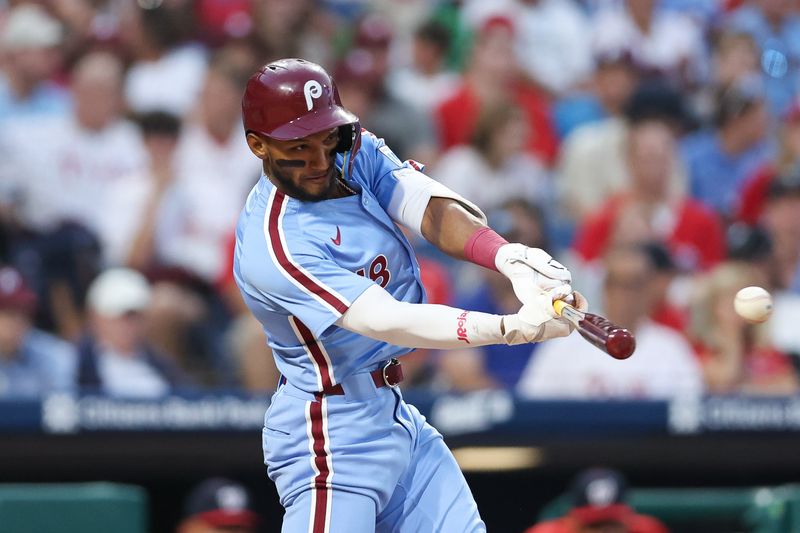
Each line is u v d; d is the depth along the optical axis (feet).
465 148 98.78
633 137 100.07
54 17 95.14
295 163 40.63
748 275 96.84
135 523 79.82
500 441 87.76
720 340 94.07
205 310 89.40
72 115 92.63
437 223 42.93
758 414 89.97
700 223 98.78
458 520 44.98
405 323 38.91
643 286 92.99
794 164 104.17
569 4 106.83
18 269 88.33
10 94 92.53
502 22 101.96
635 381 90.84
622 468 93.40
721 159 102.32
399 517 45.19
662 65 106.73
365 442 43.50
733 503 86.94
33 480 87.45
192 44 97.19
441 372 89.20
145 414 84.43
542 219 98.17
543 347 90.38
